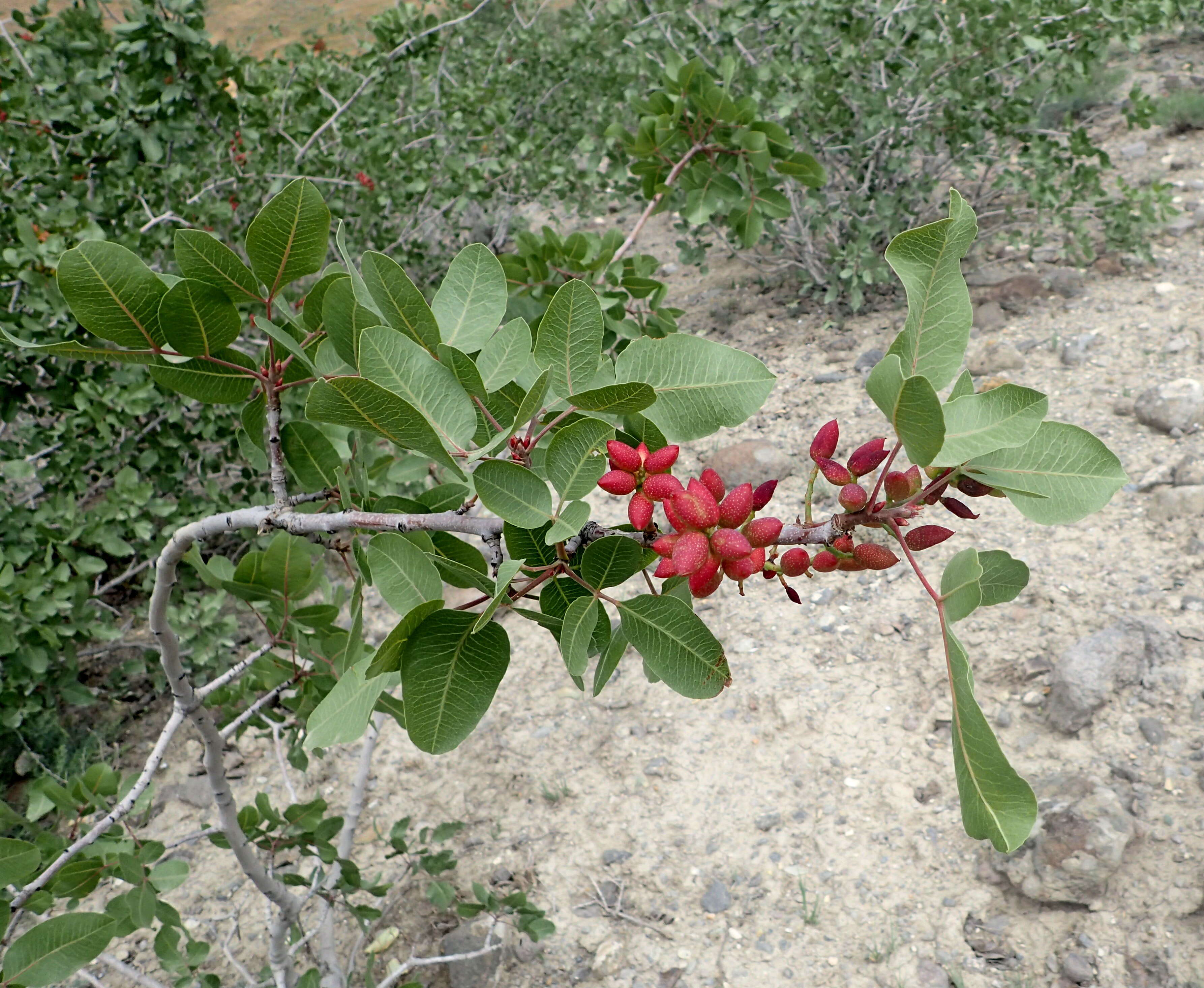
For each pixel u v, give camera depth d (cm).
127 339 137
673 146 450
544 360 127
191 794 431
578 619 118
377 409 108
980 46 636
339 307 131
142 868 229
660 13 757
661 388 124
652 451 137
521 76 911
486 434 135
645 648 121
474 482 115
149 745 461
